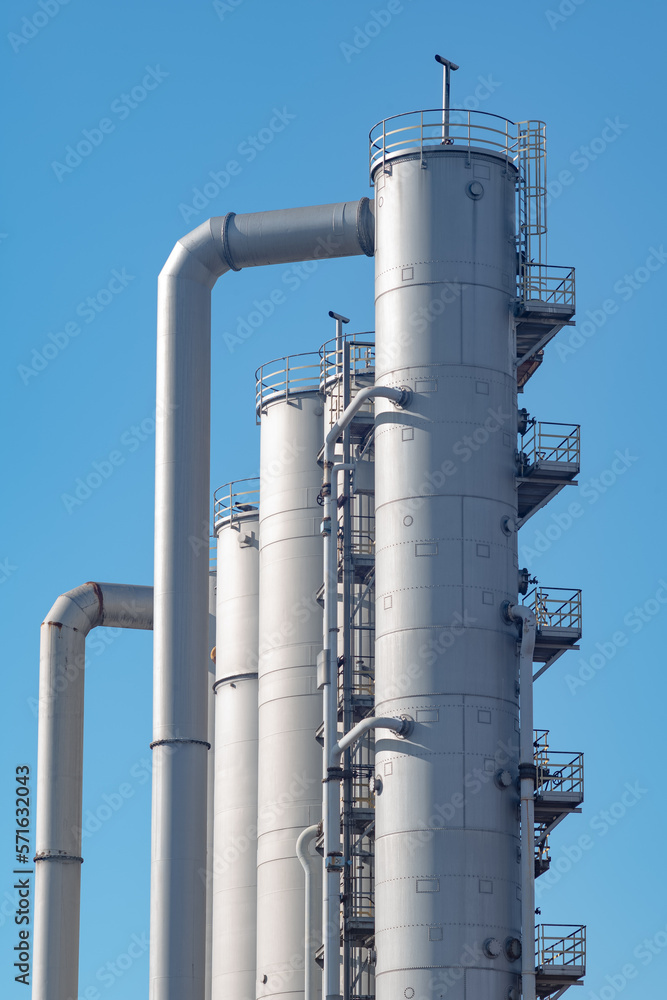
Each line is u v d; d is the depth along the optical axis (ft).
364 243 284.41
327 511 271.69
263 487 337.31
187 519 287.48
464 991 241.35
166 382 292.40
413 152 269.85
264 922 316.60
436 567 255.70
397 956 244.83
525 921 244.63
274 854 317.22
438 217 266.77
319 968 300.81
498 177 270.46
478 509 258.16
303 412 333.01
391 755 252.42
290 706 321.73
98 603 362.94
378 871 251.39
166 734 281.54
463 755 249.55
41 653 355.97
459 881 245.24
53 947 332.19
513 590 259.80
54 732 348.59
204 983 276.41
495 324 265.34
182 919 275.80
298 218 288.92
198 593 286.05
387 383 265.13
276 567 329.72
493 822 248.93
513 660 256.73
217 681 363.35
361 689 289.12
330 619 267.39
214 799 359.66
